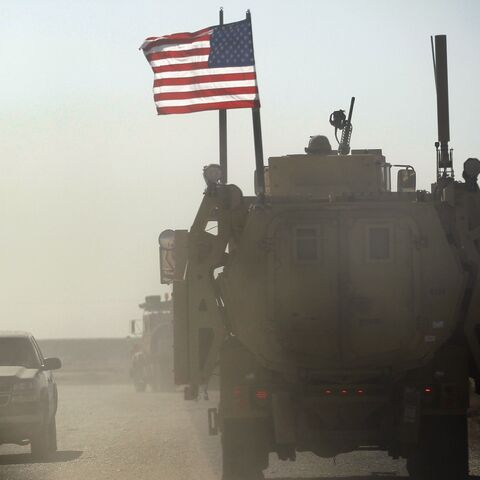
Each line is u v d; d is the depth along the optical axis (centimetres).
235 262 2583
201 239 2641
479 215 2675
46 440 3591
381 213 2580
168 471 3042
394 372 2561
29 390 3550
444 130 2939
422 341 2561
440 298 2570
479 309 2580
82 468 3197
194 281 2625
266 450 2597
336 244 2578
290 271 2575
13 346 3819
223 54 3744
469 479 2683
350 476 2930
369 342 2561
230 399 2573
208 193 2644
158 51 3769
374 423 2556
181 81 3750
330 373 2564
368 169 2984
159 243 2675
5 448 4059
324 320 2566
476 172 2680
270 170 2984
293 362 2564
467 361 2591
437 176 2870
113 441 4100
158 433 4438
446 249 2580
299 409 2550
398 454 2570
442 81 2984
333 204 2583
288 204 2591
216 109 3719
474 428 4038
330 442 2544
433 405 2569
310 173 2980
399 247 2577
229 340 2612
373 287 2569
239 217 2638
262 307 2573
